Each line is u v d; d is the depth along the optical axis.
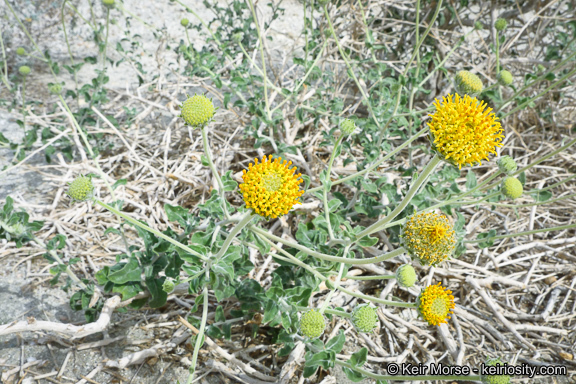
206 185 0.35
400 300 0.30
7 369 0.24
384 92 0.34
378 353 0.27
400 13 0.48
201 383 0.25
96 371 0.24
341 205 0.32
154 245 0.23
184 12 0.70
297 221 0.32
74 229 0.33
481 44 0.46
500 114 0.33
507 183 0.24
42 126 0.41
